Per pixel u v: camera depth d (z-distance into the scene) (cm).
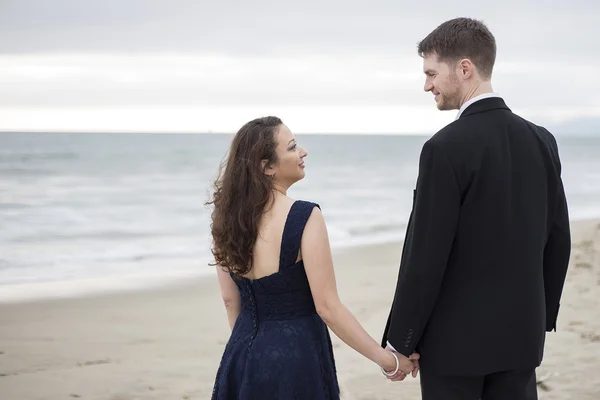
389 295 758
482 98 261
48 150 3694
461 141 251
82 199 1972
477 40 260
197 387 475
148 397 455
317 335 263
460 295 258
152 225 1522
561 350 514
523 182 258
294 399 253
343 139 8231
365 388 455
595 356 498
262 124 263
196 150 4016
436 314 263
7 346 582
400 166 3731
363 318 650
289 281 256
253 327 262
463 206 252
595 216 1741
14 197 1959
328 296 254
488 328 255
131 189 2264
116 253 1164
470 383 267
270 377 253
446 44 262
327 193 2414
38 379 492
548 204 271
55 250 1191
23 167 2877
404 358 269
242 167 259
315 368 258
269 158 259
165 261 1086
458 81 263
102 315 700
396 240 1337
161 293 816
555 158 274
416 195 257
